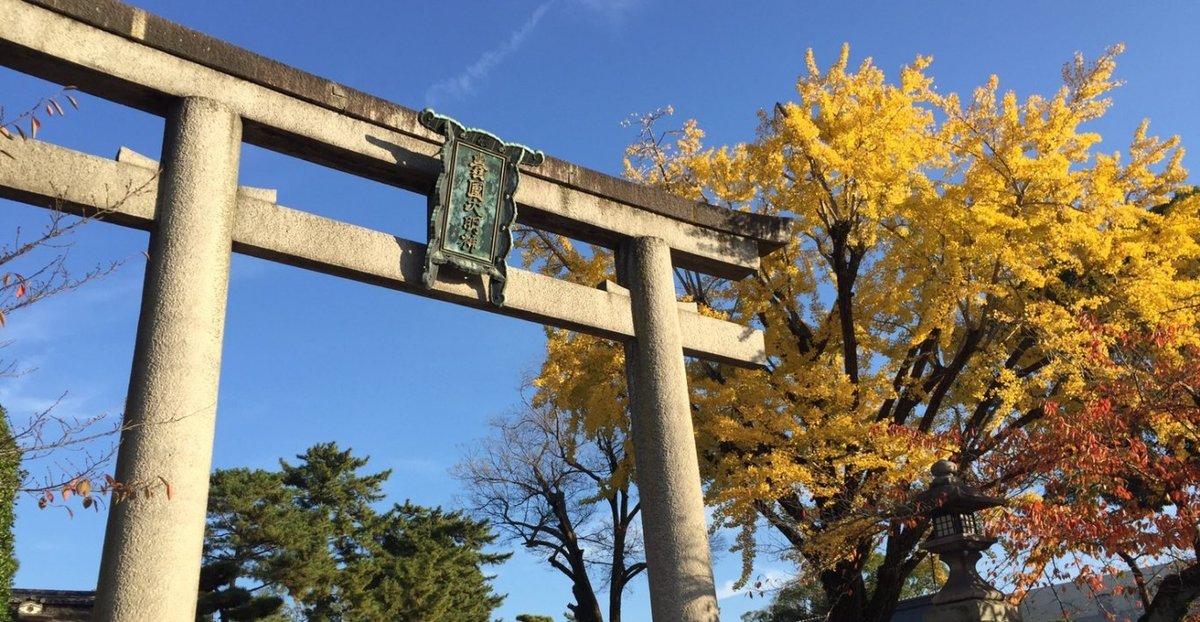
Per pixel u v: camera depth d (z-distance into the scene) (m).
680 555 9.06
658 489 9.40
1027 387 12.38
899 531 12.20
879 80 12.48
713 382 13.02
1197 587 11.09
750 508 12.62
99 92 7.83
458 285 9.01
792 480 11.40
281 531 28.00
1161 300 12.00
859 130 11.98
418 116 9.24
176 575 6.45
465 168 9.20
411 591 29.53
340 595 29.28
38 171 7.12
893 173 11.77
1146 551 9.03
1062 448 10.05
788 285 13.76
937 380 13.41
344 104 8.79
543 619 35.50
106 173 7.40
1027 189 12.26
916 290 13.02
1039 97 12.58
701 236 11.05
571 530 27.11
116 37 7.75
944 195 12.48
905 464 11.39
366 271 8.53
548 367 13.27
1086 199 12.71
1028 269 11.48
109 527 6.57
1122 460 9.74
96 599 6.39
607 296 10.07
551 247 14.12
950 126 12.69
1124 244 12.11
